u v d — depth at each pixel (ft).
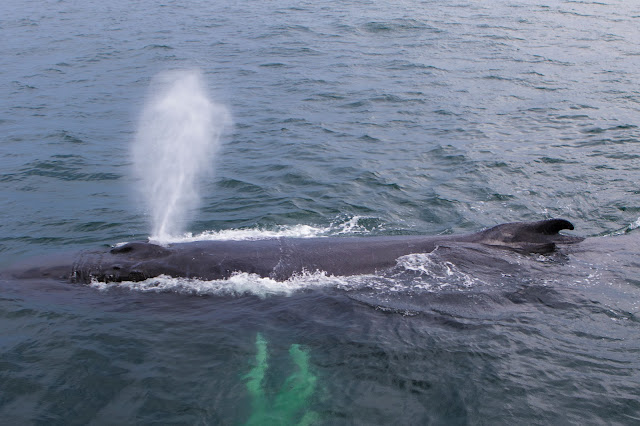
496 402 24.36
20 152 63.00
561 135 65.31
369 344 28.37
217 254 34.65
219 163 59.31
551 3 165.89
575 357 27.02
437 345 28.12
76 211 47.39
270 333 29.43
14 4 197.16
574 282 32.78
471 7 162.71
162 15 167.22
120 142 66.69
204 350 28.09
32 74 102.37
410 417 23.71
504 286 32.48
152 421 23.66
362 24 141.59
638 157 57.47
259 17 157.99
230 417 23.82
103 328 29.63
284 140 66.39
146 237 42.14
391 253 34.99
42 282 33.24
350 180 53.78
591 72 93.81
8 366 26.76
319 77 96.43
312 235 42.50
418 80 92.99
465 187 51.80
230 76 98.94
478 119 72.64
